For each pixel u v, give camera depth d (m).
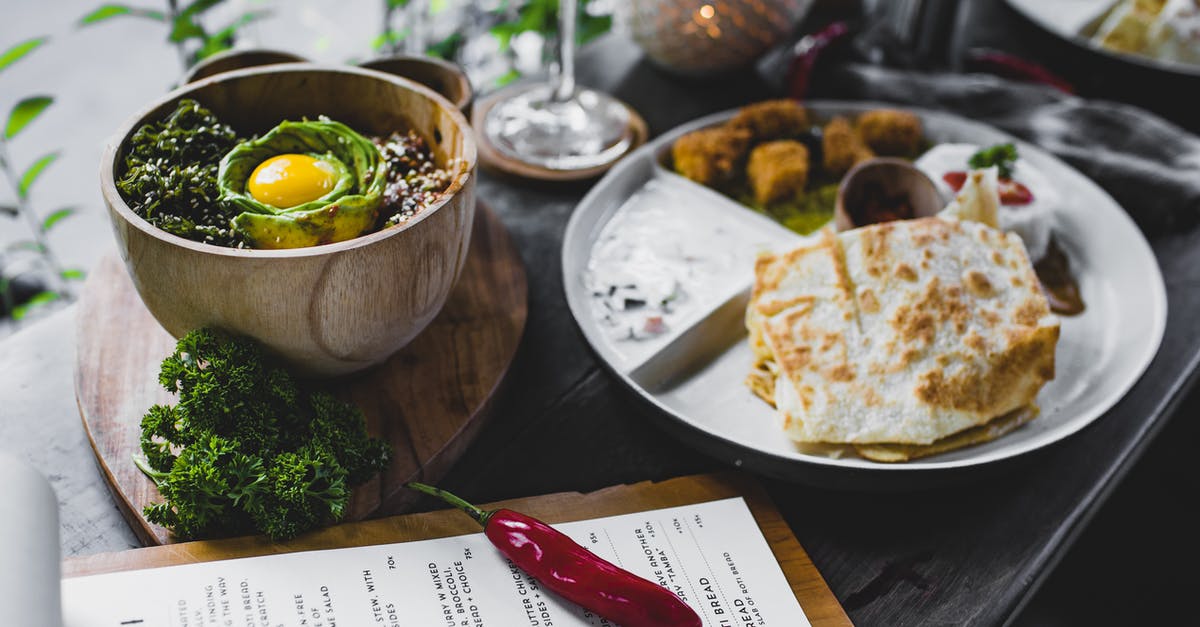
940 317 0.66
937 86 0.86
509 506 0.61
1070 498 0.64
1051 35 0.89
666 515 0.61
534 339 0.70
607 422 0.66
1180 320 0.73
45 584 0.51
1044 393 0.68
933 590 0.60
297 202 0.62
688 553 0.60
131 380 0.65
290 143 0.64
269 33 1.14
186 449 0.58
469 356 0.67
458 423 0.64
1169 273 0.75
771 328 0.66
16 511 0.51
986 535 0.62
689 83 0.90
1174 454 0.95
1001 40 0.96
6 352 0.67
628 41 0.94
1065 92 0.90
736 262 0.74
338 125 0.64
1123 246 0.74
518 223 0.77
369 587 0.58
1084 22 0.94
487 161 0.80
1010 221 0.73
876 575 0.61
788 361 0.65
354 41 1.16
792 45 0.94
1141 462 0.94
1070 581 0.88
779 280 0.68
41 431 0.64
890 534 0.62
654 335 0.69
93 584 0.57
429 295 0.61
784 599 0.59
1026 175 0.76
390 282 0.59
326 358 0.61
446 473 0.64
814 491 0.64
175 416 0.60
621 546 0.60
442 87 0.73
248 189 0.63
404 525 0.60
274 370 0.60
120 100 1.08
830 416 0.63
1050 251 0.75
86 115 1.07
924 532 0.62
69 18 1.12
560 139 0.82
